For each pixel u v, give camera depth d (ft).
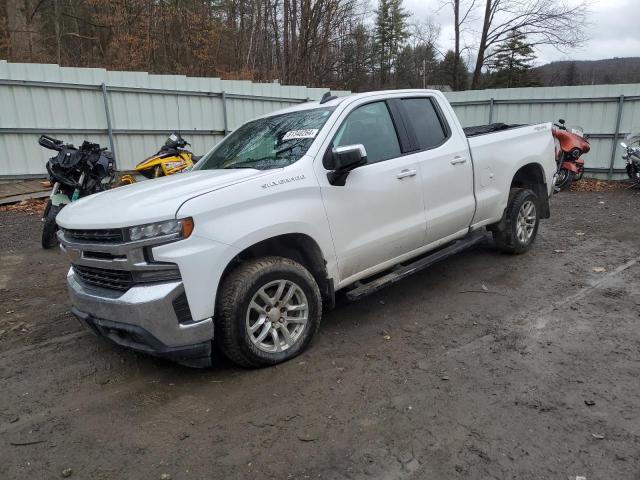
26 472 8.71
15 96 32.55
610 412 9.71
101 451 9.20
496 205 18.20
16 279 19.15
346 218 13.04
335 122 13.48
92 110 35.35
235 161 14.16
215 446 9.21
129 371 12.19
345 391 10.85
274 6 83.41
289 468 8.55
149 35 74.02
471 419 9.68
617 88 39.60
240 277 11.21
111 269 10.83
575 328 13.55
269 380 11.42
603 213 28.84
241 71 79.15
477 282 17.52
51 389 11.45
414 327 14.07
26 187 32.55
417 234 15.01
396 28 161.48
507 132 18.90
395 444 9.05
